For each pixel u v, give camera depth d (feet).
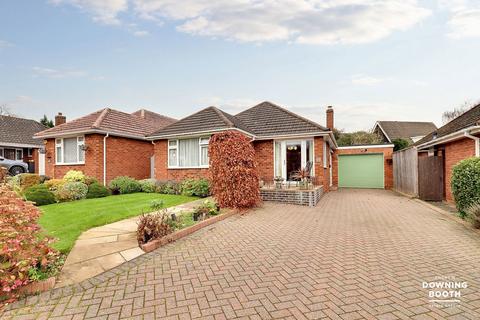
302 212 31.40
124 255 16.57
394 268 14.44
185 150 49.70
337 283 12.69
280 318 9.89
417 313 10.16
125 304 11.03
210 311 10.43
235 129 42.83
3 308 10.78
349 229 23.06
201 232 22.04
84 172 50.39
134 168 57.16
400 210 32.42
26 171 61.46
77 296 11.71
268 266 14.85
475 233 21.40
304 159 47.78
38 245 13.39
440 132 44.34
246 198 32.50
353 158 69.82
